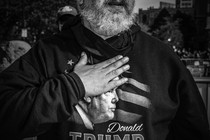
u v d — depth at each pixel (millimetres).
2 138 1001
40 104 961
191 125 1177
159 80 1144
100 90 1030
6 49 3035
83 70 1058
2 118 982
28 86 1087
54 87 994
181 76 1159
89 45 1155
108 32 1151
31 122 954
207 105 3928
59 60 1144
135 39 1211
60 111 974
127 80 1093
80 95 1003
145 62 1158
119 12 1125
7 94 1023
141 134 1074
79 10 1296
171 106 1133
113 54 1152
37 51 1171
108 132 1064
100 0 1121
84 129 1060
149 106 1095
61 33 1237
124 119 1075
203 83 4012
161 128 1139
